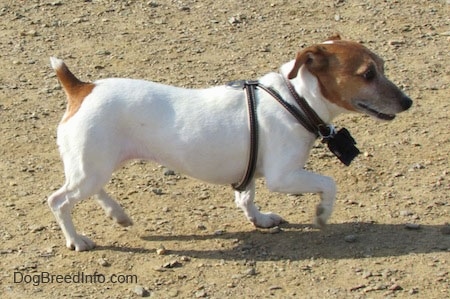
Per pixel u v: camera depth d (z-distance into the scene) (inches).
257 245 289.1
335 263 277.1
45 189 327.9
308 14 487.2
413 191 321.7
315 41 456.4
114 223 304.5
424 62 432.5
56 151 357.1
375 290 262.2
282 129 274.7
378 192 322.3
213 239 293.7
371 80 270.8
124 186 330.6
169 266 276.7
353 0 503.2
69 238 287.1
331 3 499.5
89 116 274.8
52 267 278.1
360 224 299.7
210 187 328.8
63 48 451.8
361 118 380.2
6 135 369.4
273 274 272.4
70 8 495.8
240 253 284.4
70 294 264.1
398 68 426.6
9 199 320.5
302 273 272.4
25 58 440.8
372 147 356.5
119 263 279.7
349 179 332.5
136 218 308.3
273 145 275.7
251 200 296.2
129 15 488.1
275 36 463.2
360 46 274.1
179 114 278.7
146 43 455.8
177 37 462.9
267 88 277.9
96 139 274.1
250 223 303.0
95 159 275.6
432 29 467.2
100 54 444.5
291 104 274.7
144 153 283.3
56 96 403.5
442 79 415.5
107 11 492.4
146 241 293.1
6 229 300.5
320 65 269.6
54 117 385.1
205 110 278.8
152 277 272.1
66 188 282.0
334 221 302.8
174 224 303.9
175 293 263.4
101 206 303.3
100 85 282.8
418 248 283.7
